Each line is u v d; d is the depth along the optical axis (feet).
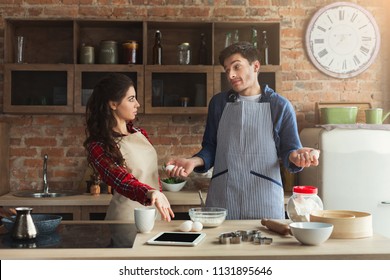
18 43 13.15
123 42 13.32
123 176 7.55
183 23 13.47
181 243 6.21
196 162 9.35
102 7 14.02
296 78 14.42
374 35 14.42
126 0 14.07
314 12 14.37
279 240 6.54
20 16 13.91
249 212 9.26
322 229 6.10
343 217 7.20
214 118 9.87
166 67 13.09
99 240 6.53
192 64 14.12
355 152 12.54
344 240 6.53
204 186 13.52
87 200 12.09
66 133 14.05
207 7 14.17
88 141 8.28
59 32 13.97
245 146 9.37
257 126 9.37
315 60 14.33
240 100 9.67
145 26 13.23
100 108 8.47
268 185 9.26
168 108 13.08
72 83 12.94
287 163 8.98
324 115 13.50
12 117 13.96
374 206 12.55
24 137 13.98
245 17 14.26
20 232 6.49
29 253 5.83
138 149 8.76
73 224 7.85
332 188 12.49
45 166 13.51
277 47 13.43
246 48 9.23
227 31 14.12
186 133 14.25
